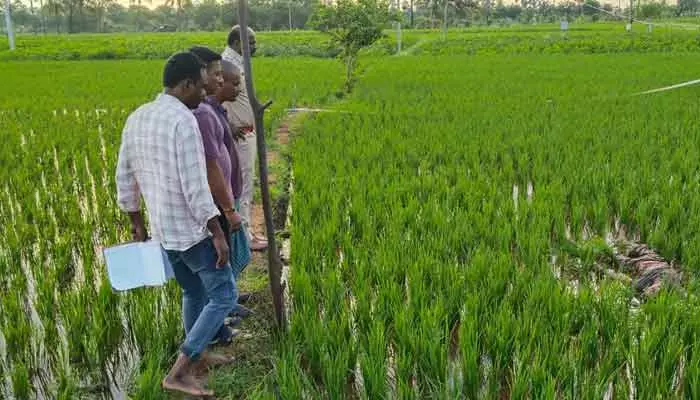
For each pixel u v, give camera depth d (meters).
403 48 47.47
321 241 6.57
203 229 4.12
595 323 4.67
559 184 8.18
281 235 7.52
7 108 17.77
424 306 5.03
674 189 7.81
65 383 4.40
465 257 6.48
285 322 5.23
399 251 6.12
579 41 43.16
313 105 17.66
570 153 9.71
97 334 4.84
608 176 8.40
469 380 4.21
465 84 21.11
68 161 10.88
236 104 6.39
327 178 8.83
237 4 4.70
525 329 4.61
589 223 7.55
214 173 4.30
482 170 9.33
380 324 4.62
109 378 4.73
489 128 12.33
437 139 11.20
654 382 4.02
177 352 4.88
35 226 7.38
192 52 4.41
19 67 35.25
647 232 6.97
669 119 12.68
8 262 6.44
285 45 45.31
